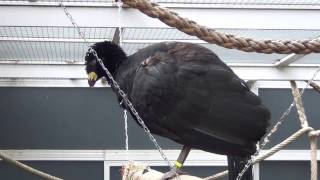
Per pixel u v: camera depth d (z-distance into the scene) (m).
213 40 3.80
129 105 4.45
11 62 7.64
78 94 8.62
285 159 8.53
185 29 3.77
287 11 5.84
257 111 4.43
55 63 7.69
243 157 4.58
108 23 5.72
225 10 5.80
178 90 4.51
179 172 4.80
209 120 4.45
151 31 6.41
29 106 8.59
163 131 4.68
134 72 4.87
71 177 8.56
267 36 6.52
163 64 4.62
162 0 5.74
